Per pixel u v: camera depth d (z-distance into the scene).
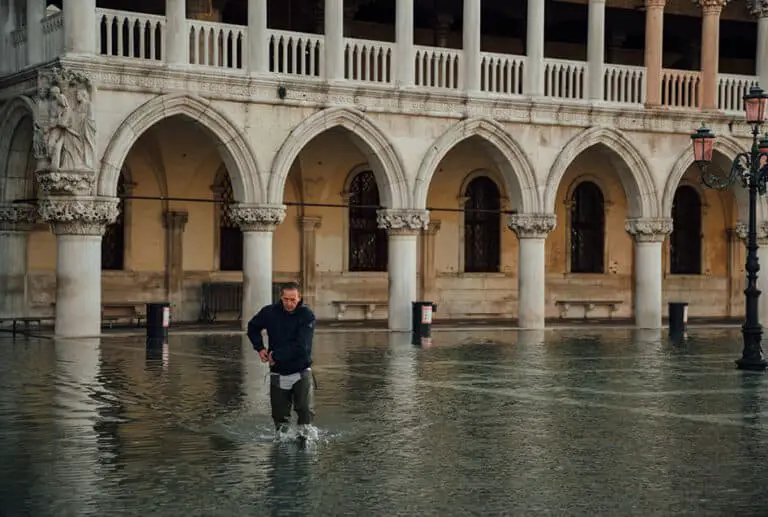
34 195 35.91
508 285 43.91
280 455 15.55
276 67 34.16
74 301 31.88
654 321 39.41
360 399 20.80
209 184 39.66
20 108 33.78
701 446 16.56
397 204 35.91
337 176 41.50
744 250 47.22
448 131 36.38
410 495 13.45
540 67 37.69
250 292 34.22
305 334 16.56
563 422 18.53
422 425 18.09
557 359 28.16
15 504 12.89
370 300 41.88
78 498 13.15
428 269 42.75
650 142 39.22
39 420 18.00
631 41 45.38
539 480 14.30
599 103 38.28
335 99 34.91
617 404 20.55
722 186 27.89
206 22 33.38
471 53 36.84
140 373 23.91
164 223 39.03
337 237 41.62
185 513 12.57
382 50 35.75
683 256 46.66
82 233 31.80
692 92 40.09
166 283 39.03
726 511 12.90
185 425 17.67
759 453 16.06
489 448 16.27
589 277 45.03
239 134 33.69
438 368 25.84
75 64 31.20
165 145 38.25
